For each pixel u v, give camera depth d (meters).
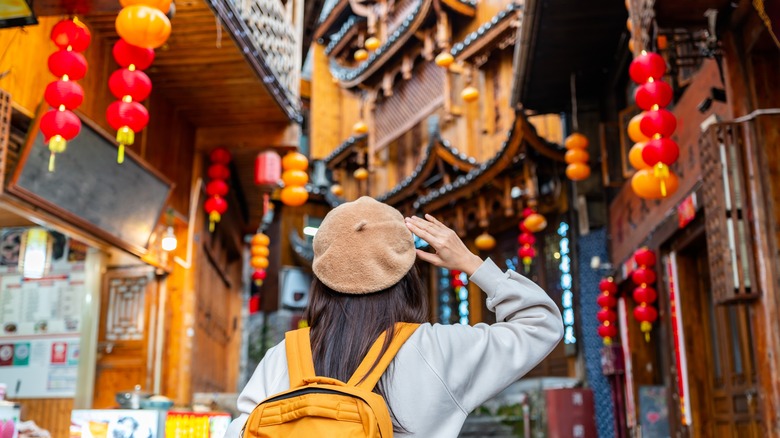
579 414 11.00
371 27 19.66
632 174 9.23
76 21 4.14
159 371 7.64
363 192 20.39
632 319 9.95
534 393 11.62
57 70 4.11
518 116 11.42
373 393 1.45
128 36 4.01
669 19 5.11
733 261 4.87
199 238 8.61
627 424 9.83
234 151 8.96
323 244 1.68
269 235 22.47
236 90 7.62
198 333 8.91
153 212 7.20
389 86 18.72
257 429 1.46
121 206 6.56
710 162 5.11
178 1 5.79
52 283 7.32
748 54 5.14
